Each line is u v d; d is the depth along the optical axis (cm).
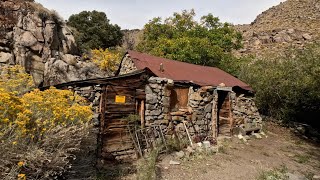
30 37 1419
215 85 1148
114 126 755
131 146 786
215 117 1109
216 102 1120
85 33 2706
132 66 1183
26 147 418
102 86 743
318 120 1547
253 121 1329
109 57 1841
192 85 1052
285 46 3097
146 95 869
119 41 3036
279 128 1486
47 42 1512
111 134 743
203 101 1080
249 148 1020
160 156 802
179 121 978
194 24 2577
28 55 1383
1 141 379
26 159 414
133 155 780
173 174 676
